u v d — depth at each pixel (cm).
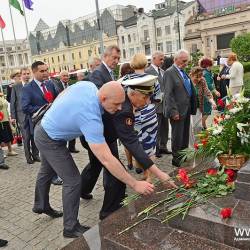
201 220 236
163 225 258
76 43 7456
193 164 359
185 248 228
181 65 491
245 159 297
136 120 406
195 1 5784
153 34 6075
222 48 5391
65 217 332
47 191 377
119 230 267
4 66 8462
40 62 519
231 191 268
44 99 524
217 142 309
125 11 6938
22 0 1462
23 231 365
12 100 655
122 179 275
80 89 289
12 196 474
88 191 416
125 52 6644
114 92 269
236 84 820
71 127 293
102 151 273
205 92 655
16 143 852
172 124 499
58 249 319
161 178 305
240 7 5084
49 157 321
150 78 311
